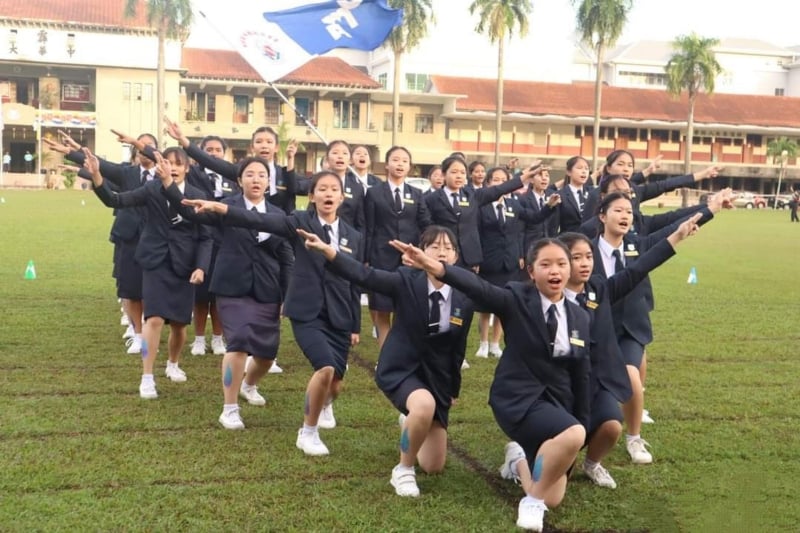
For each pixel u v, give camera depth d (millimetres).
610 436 4273
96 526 3686
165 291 5941
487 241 8102
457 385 4531
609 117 48312
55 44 42438
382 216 7402
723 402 6125
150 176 7199
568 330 4082
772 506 4168
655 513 4078
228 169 6906
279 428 5281
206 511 3896
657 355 7805
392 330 4527
